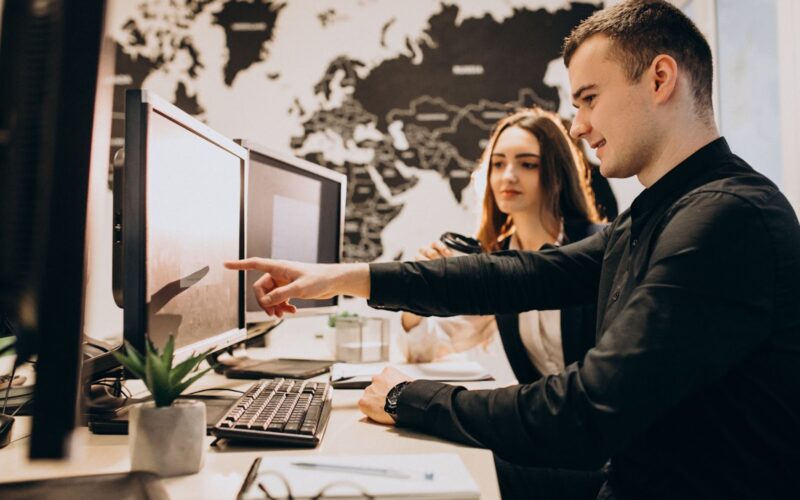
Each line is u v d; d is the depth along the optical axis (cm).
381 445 83
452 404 86
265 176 139
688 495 79
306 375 141
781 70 189
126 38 280
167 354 70
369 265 116
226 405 103
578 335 164
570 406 74
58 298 46
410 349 169
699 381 72
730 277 72
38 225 46
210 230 104
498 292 118
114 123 278
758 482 77
